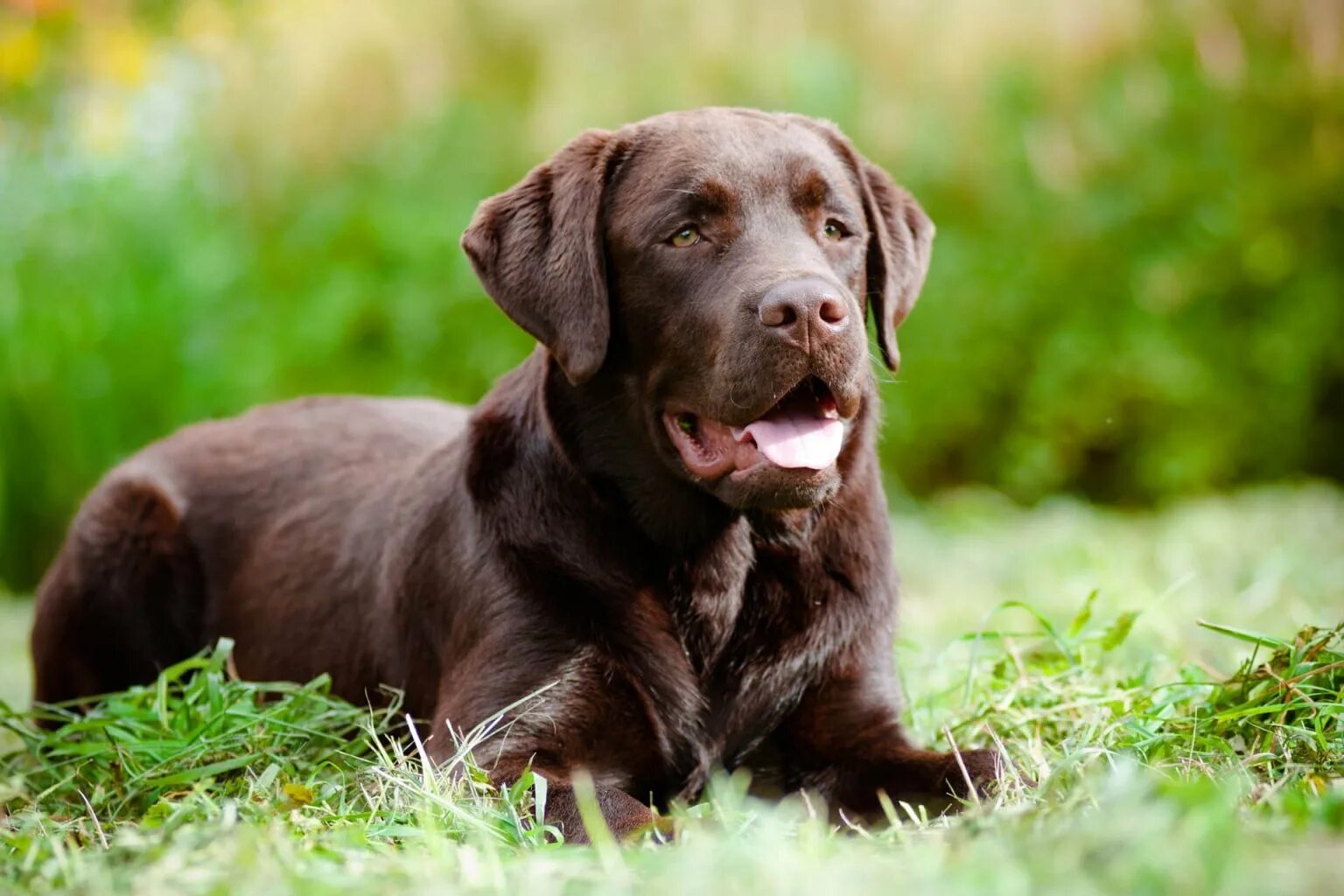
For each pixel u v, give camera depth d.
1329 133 21.00
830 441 7.03
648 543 7.51
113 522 9.89
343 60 21.72
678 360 7.18
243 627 9.42
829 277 6.86
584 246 7.41
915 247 8.30
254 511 9.77
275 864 4.89
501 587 7.46
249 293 21.17
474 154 21.28
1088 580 12.72
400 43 21.70
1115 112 21.27
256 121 21.95
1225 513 17.70
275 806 5.94
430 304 20.58
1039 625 10.98
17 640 15.52
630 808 6.27
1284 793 5.21
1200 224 20.91
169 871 4.82
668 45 21.58
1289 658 6.92
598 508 7.50
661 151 7.48
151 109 22.19
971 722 7.52
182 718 7.57
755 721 7.61
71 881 4.95
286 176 21.77
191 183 21.88
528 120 21.36
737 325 6.83
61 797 7.26
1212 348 21.17
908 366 20.84
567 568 7.44
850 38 21.53
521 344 20.52
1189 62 21.34
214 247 21.38
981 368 21.02
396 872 4.88
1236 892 3.86
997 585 14.11
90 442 20.31
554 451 7.56
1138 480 21.30
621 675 7.34
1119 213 21.05
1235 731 6.54
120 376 20.58
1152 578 13.59
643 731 7.36
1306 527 15.84
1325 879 3.92
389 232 20.88
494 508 7.64
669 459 7.30
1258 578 12.03
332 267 20.94
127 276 20.97
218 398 20.39
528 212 7.68
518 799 6.14
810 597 7.59
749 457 6.96
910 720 8.30
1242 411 21.16
